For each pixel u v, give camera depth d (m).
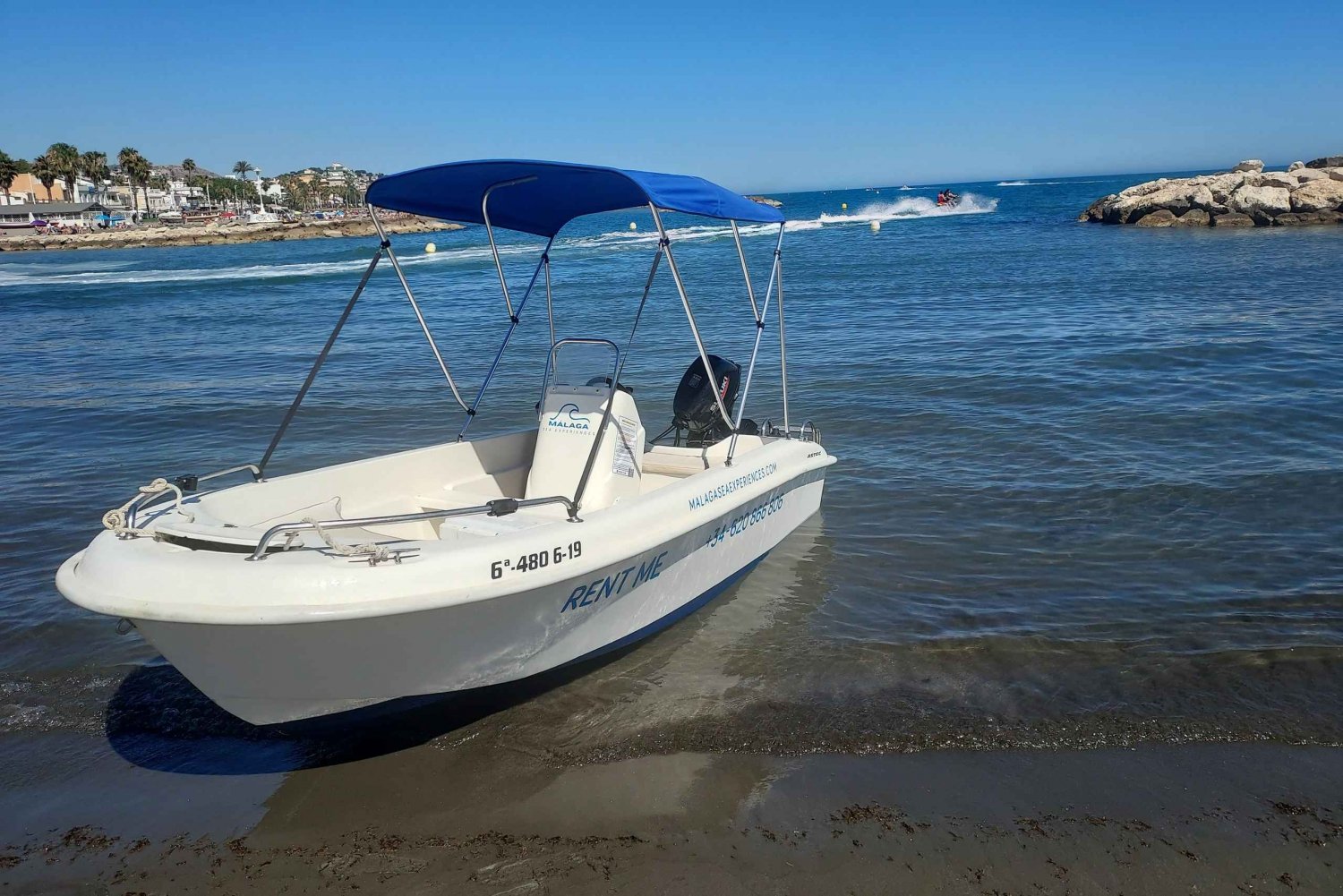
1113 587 5.88
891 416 10.20
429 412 11.32
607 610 4.76
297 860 3.63
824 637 5.35
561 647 4.63
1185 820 3.76
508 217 6.11
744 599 5.88
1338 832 3.67
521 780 4.12
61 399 12.59
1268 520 6.85
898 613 5.63
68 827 3.85
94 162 120.00
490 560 4.02
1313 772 4.05
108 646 5.34
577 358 5.79
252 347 17.41
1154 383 11.16
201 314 23.91
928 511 7.31
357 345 17.20
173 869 3.59
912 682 4.84
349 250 57.97
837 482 8.09
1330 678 4.77
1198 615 5.47
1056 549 6.51
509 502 4.29
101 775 4.20
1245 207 41.19
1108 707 4.57
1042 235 41.22
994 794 3.95
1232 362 12.09
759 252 37.81
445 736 4.49
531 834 3.76
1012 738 4.33
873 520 7.16
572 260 38.62
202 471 8.88
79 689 4.89
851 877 3.48
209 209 147.62
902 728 4.43
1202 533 6.68
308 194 156.25
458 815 3.89
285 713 4.09
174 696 4.84
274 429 10.59
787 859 3.58
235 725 4.60
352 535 4.90
